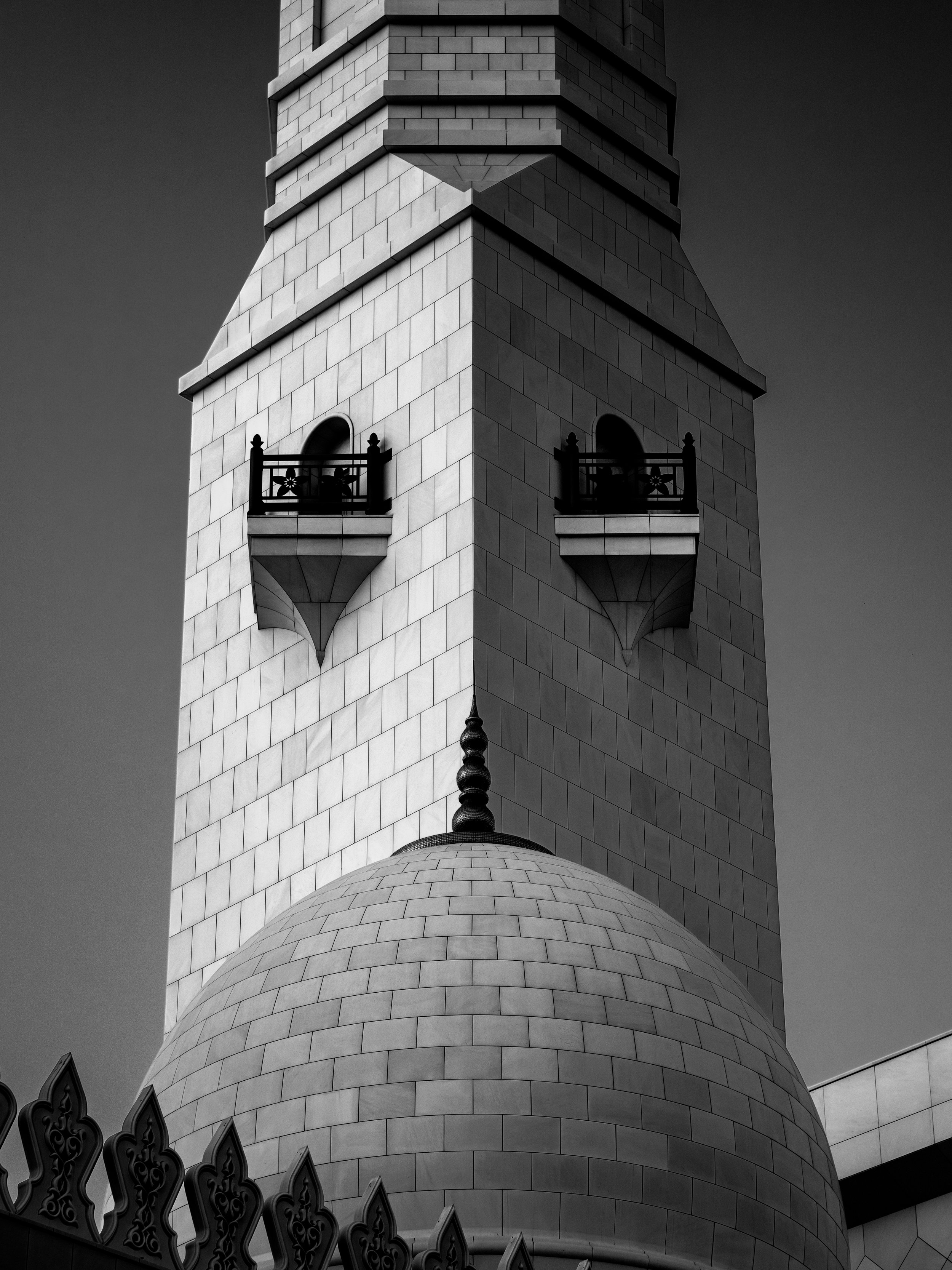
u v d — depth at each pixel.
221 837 54.16
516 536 52.59
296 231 59.03
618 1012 39.78
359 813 51.69
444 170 56.78
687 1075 39.50
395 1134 38.09
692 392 58.03
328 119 59.53
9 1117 28.27
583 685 52.62
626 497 54.03
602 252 57.59
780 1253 39.31
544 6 59.03
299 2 62.16
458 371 53.53
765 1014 51.16
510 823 49.75
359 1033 39.19
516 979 39.84
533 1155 38.00
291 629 54.75
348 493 53.88
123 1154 29.77
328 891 43.16
